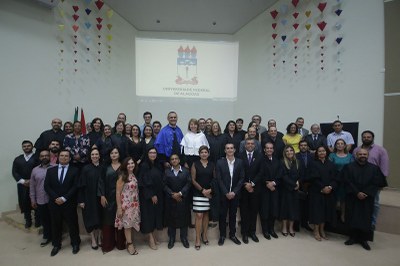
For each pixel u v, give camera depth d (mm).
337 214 4047
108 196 3373
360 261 3139
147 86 6566
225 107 7223
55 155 3990
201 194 3498
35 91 4973
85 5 5730
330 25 5137
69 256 3252
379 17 4566
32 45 4910
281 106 6035
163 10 6328
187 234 3729
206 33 7238
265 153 3934
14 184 4730
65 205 3303
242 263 3068
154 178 3453
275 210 3807
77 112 5594
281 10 5867
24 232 4023
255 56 6621
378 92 4594
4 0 4539
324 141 4500
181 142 3992
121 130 4180
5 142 4590
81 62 5730
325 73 5246
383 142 4578
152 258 3193
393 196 4336
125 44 6789
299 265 3031
